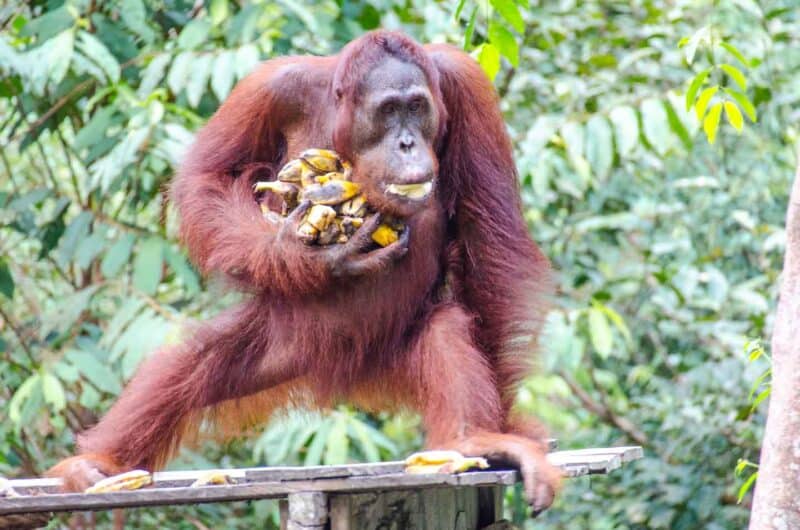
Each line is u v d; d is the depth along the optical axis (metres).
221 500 5.86
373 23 11.55
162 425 6.93
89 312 11.30
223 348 7.00
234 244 6.53
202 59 9.97
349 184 6.30
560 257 12.83
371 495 6.10
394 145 6.25
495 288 6.83
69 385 11.38
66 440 12.80
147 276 9.92
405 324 6.77
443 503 7.03
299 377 7.04
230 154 6.89
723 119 12.68
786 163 12.77
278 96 6.80
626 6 13.92
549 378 11.31
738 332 11.93
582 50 13.45
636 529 12.05
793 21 13.30
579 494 12.57
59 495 5.73
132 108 9.96
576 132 10.23
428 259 6.79
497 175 6.94
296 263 6.24
